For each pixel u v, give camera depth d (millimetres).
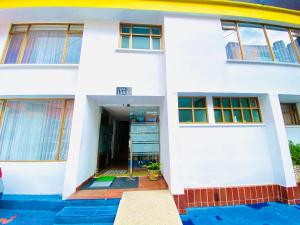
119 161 8523
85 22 4988
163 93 4664
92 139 4977
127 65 4758
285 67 4949
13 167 4219
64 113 4664
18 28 5199
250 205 3932
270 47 5215
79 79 4488
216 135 4352
